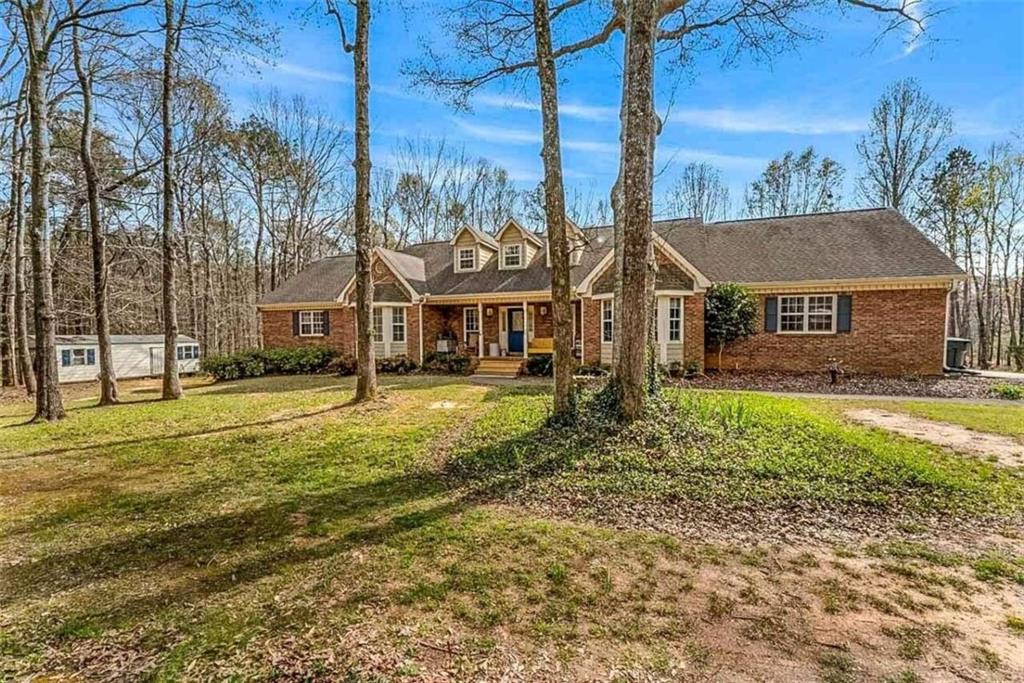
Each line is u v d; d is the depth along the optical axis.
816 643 3.04
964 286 28.19
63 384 21.28
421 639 3.12
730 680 2.72
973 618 3.31
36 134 11.04
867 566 4.05
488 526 4.91
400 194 35.72
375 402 12.32
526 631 3.19
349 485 6.28
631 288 7.82
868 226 17.14
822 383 14.50
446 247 25.05
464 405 11.77
